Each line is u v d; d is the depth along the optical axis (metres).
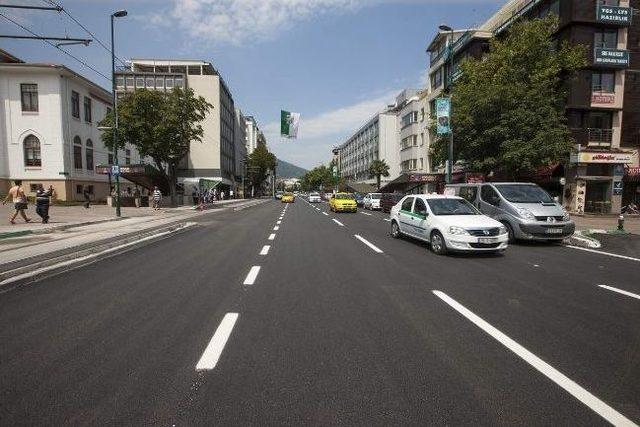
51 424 2.76
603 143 26.92
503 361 3.78
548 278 7.30
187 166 62.84
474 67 24.16
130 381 3.37
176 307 5.46
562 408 2.98
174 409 2.95
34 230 14.38
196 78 62.28
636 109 27.05
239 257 9.55
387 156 76.88
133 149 51.75
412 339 4.32
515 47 22.20
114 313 5.21
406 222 12.21
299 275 7.51
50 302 5.71
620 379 3.44
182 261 9.02
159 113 35.62
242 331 4.56
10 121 34.62
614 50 25.80
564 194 27.59
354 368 3.63
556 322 4.88
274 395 3.16
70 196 36.09
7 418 2.83
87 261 9.03
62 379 3.41
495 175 30.05
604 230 15.18
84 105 38.75
